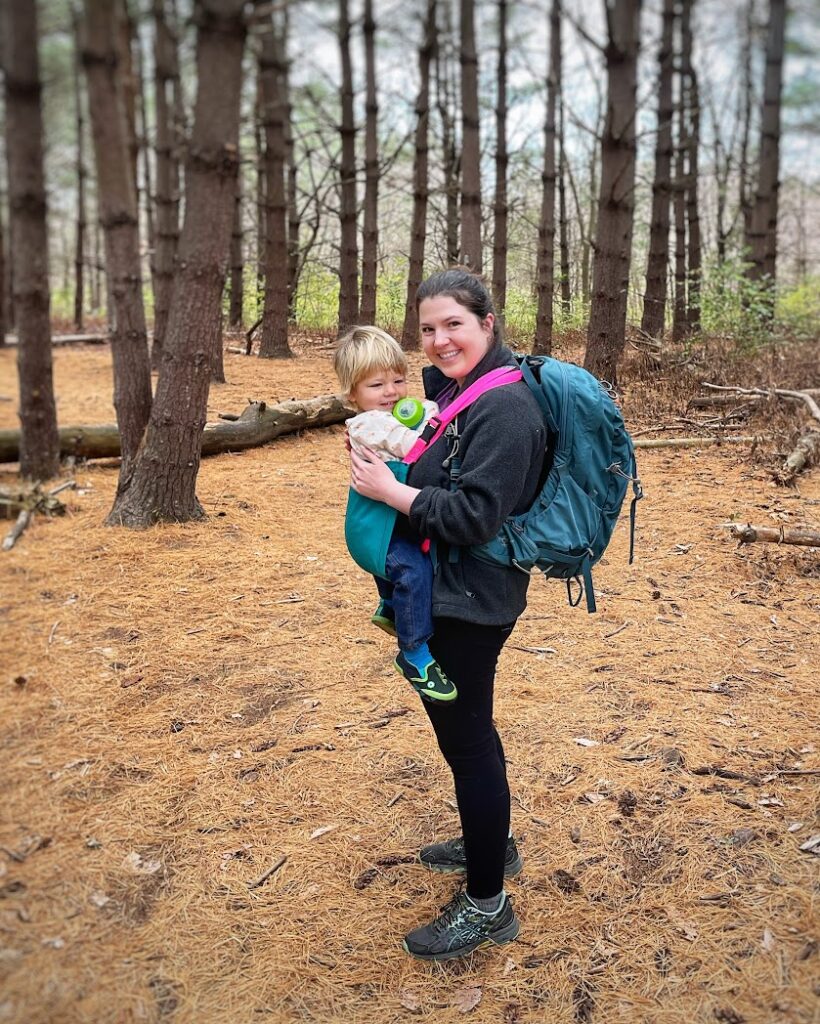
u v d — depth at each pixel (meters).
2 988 2.02
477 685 2.05
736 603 4.39
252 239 18.03
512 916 2.28
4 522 5.43
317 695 3.48
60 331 19.06
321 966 2.19
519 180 18.59
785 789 2.85
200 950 2.21
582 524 1.99
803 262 22.72
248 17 4.72
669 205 11.98
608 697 3.47
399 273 17.20
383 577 2.05
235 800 2.81
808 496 6.05
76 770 2.92
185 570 4.73
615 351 9.16
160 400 5.29
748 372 9.94
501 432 1.84
